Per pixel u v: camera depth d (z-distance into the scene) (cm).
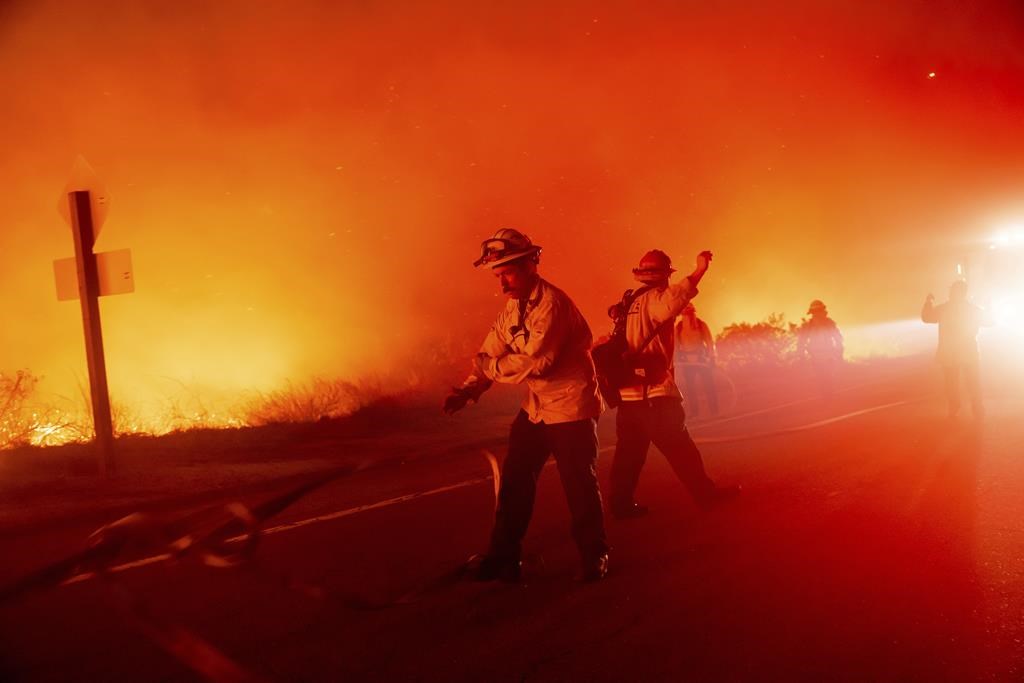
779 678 400
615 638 453
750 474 875
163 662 429
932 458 909
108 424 894
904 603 491
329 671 417
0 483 848
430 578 562
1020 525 639
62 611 501
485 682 404
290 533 686
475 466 998
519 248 536
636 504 738
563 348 545
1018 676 396
